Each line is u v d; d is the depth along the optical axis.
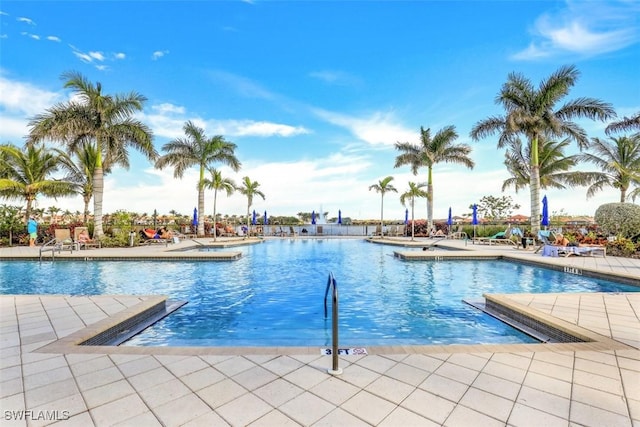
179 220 31.86
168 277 8.20
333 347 2.55
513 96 14.21
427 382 2.37
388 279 7.95
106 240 14.02
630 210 12.64
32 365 2.64
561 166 17.47
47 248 13.15
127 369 2.57
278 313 5.19
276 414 1.98
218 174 20.33
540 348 2.98
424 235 23.62
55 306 4.50
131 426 1.86
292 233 28.61
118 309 4.36
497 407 2.04
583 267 7.95
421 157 20.95
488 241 17.39
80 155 18.28
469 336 4.13
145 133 14.32
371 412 1.99
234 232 25.28
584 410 2.01
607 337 3.26
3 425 1.87
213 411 2.01
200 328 4.48
